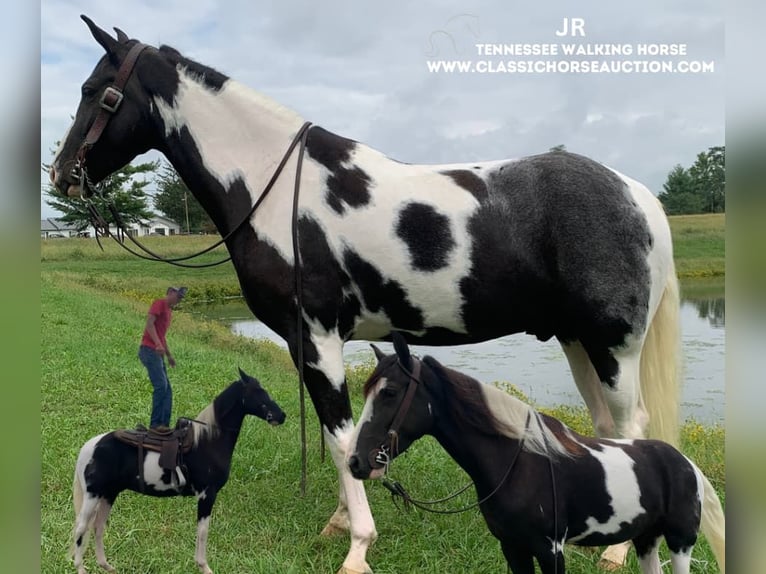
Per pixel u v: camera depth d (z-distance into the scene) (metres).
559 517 2.65
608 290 3.35
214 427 3.55
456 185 3.50
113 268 27.42
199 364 9.61
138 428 3.56
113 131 3.86
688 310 15.48
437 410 2.78
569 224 3.35
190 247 33.44
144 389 7.82
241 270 3.68
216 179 3.75
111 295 19.47
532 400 9.04
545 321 3.64
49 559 3.60
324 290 3.52
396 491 2.89
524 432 2.70
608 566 3.47
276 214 3.58
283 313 3.61
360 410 7.16
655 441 2.89
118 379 8.34
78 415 6.52
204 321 16.62
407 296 3.51
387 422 2.72
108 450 3.38
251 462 5.15
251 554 3.71
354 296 3.58
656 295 3.50
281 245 3.54
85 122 3.87
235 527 4.05
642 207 3.43
